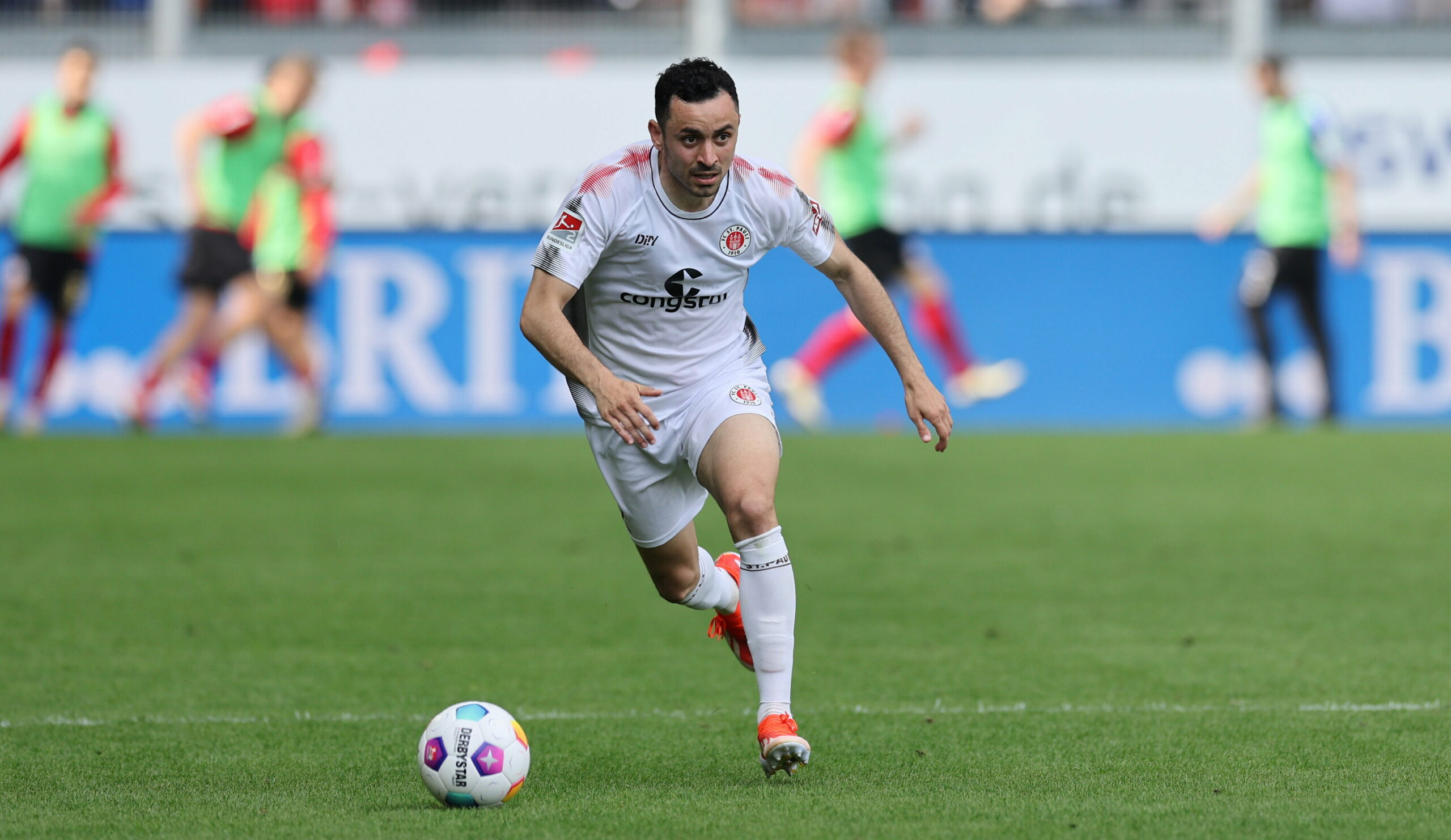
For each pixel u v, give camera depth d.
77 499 39.19
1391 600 26.59
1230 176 57.12
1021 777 15.44
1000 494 40.38
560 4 62.28
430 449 50.38
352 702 19.53
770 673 15.52
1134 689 20.08
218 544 32.78
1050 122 56.97
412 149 55.88
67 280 54.97
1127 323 57.12
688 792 14.77
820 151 55.47
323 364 55.78
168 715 18.78
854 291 16.94
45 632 24.12
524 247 56.41
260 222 55.09
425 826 13.41
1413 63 58.03
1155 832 13.09
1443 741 16.94
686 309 16.53
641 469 17.05
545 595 27.39
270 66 54.84
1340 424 57.09
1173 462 46.59
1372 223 56.72
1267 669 21.27
